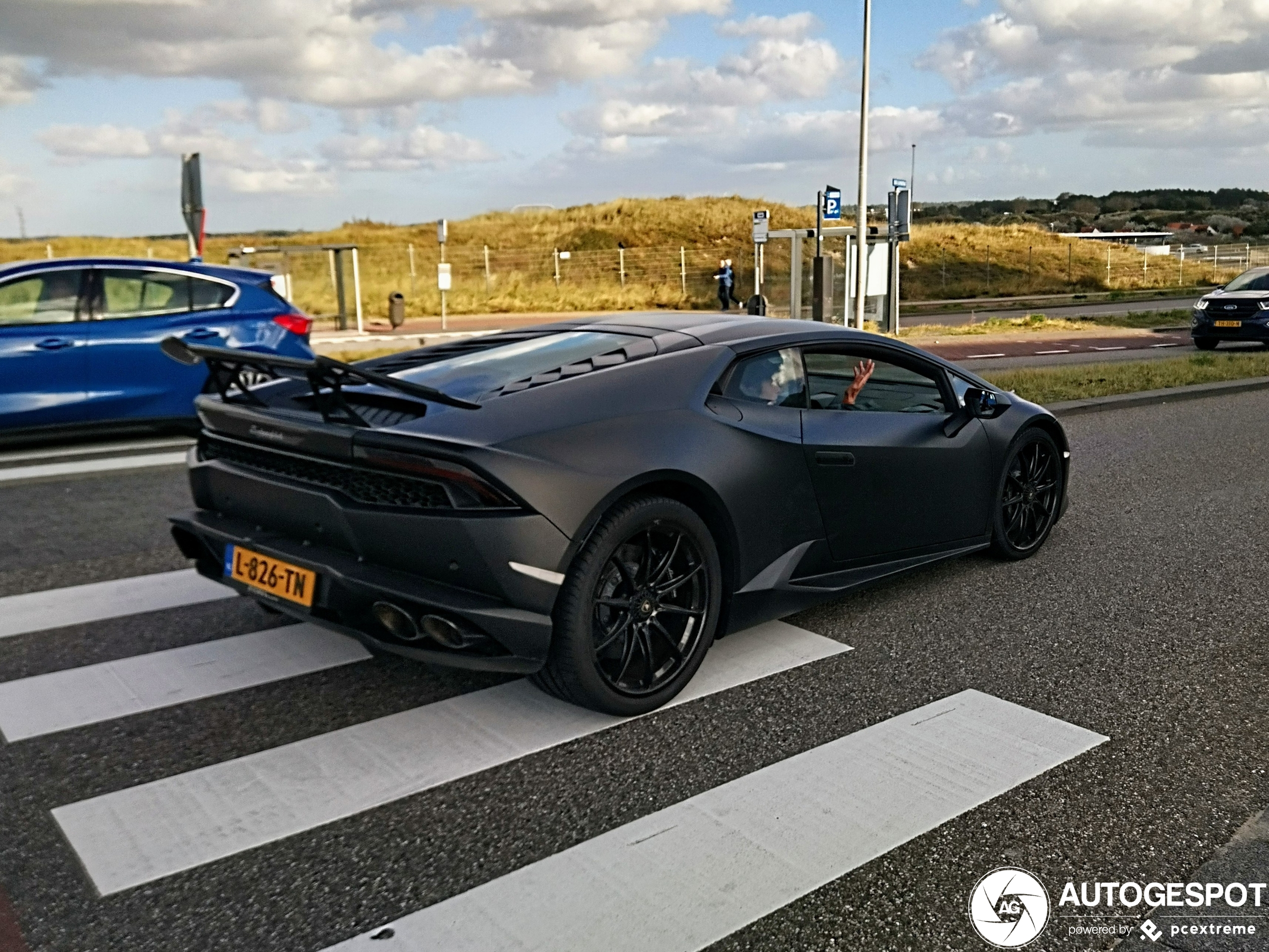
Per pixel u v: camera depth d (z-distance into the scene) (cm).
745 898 247
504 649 319
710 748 326
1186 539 587
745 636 430
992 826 281
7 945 231
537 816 285
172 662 395
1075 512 652
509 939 232
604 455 331
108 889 252
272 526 364
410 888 252
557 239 4759
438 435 316
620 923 238
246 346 931
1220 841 275
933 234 5253
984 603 474
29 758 319
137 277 906
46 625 436
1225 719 351
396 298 2344
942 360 488
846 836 275
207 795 296
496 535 308
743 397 390
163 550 558
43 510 652
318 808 289
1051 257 5056
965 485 483
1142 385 1241
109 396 885
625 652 340
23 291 863
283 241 4672
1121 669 396
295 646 411
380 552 327
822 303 2191
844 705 360
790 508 395
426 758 318
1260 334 1830
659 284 3759
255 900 247
